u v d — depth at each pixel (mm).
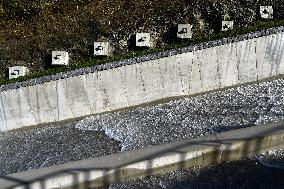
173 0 22922
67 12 23438
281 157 18656
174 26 22328
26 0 23703
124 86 21312
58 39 22844
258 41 20891
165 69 21094
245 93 21469
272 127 18656
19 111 21656
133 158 18281
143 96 21578
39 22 23422
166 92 21562
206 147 18234
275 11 22141
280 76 21672
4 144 21562
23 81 21453
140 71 21078
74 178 18078
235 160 18703
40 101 21453
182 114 21156
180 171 18641
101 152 20109
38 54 22688
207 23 22250
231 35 21172
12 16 23594
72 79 21062
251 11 22234
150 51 21438
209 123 20547
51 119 21844
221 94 21625
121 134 20797
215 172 18500
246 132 18562
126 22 22719
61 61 21875
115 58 21469
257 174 18312
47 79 21141
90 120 21719
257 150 18625
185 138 19969
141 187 18391
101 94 21406
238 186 18094
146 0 23109
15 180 18141
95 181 18281
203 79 21422
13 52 22891
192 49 20906
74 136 21109
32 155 20656
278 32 20891
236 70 21375
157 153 18328
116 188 18438
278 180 18078
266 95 21312
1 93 21328
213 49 20906
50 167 18500
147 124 21016
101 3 23406
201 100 21562
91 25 22891
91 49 22297
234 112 20844
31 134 21797
